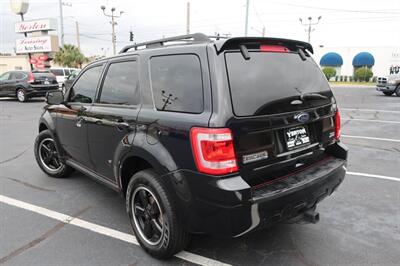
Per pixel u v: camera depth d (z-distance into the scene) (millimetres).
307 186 2801
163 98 2912
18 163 6070
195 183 2555
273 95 2734
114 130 3393
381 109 13461
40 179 5176
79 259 3076
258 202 2500
